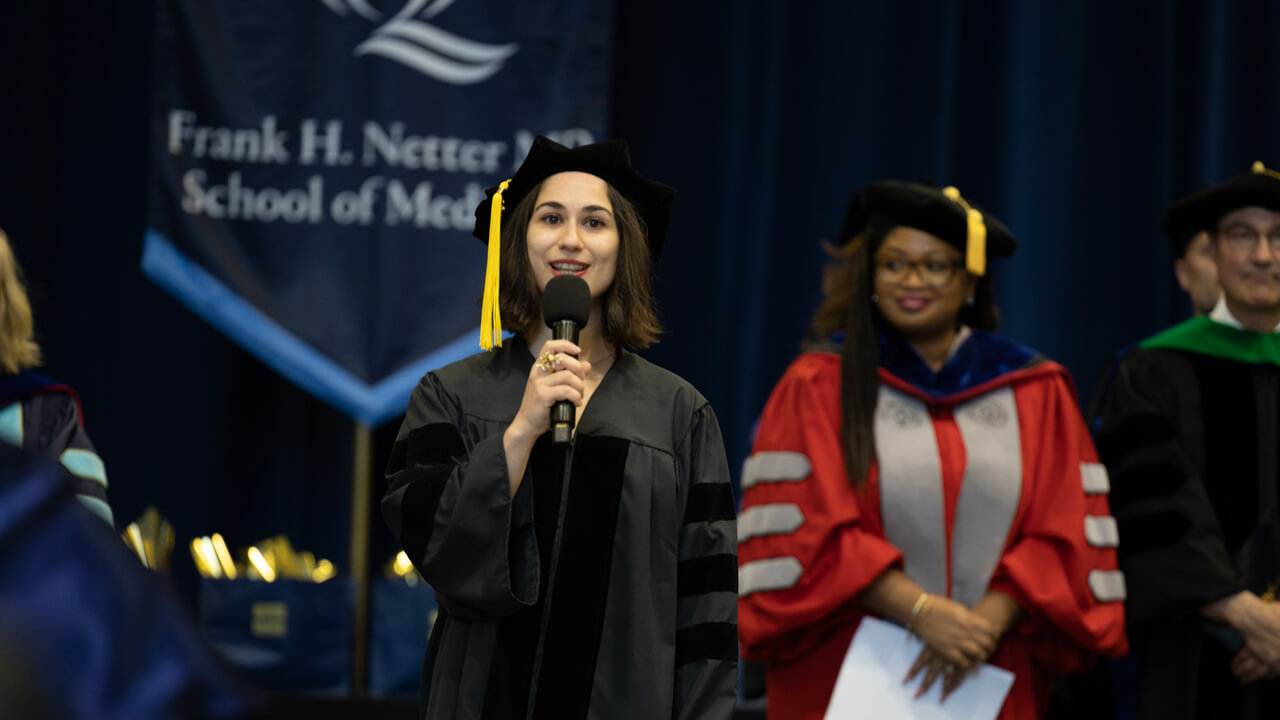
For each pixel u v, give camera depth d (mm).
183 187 10695
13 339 6613
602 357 5266
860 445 7301
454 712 4766
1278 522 7852
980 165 12641
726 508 5141
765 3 12352
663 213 5469
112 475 11984
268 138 10789
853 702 6957
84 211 12117
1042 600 6934
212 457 12047
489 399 5105
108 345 12086
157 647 1763
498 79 10914
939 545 7184
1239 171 12625
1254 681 7719
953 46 12391
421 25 10898
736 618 5004
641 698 4723
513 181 5355
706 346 12258
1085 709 8102
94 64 12180
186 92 10750
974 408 7449
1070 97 12508
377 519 12156
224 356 12109
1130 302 12539
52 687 1676
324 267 10781
